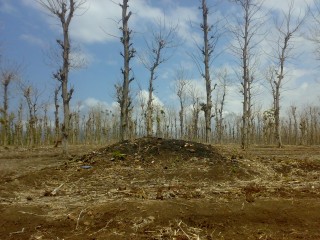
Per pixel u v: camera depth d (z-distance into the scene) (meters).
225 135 55.44
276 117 29.55
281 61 29.02
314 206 6.75
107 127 47.38
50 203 7.43
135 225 6.07
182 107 37.38
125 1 16.08
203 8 19.42
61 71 17.14
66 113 17.17
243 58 23.94
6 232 5.99
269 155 17.97
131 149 13.20
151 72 24.62
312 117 50.56
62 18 17.00
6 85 32.97
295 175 11.09
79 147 28.92
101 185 9.61
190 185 9.21
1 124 35.28
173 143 13.43
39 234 5.91
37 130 39.50
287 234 5.89
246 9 23.58
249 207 6.70
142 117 36.31
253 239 5.71
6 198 7.92
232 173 10.52
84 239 5.68
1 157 18.67
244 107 23.97
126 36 16.20
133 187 9.05
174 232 5.86
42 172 10.88
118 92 27.16
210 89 19.58
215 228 6.08
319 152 21.42
